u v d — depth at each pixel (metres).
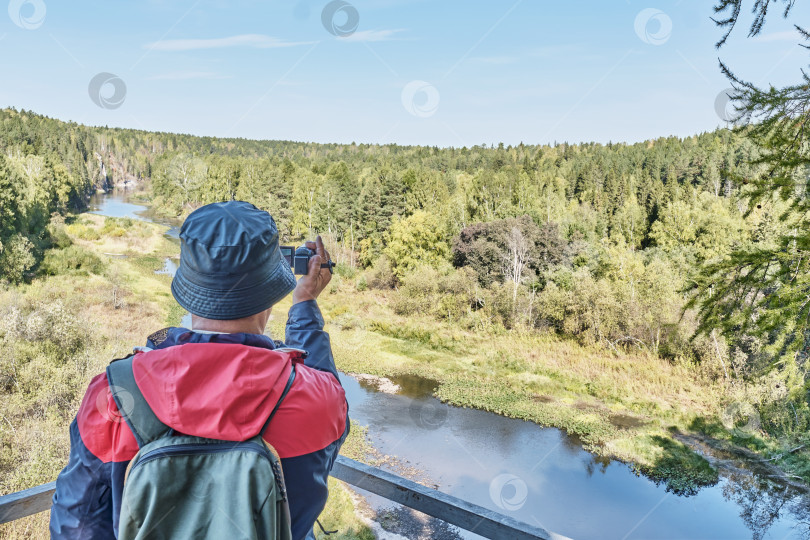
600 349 28.02
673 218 36.84
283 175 50.66
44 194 52.66
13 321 21.66
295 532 0.90
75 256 40.91
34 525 7.64
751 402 18.75
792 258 5.53
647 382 23.30
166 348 0.84
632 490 15.36
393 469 16.30
